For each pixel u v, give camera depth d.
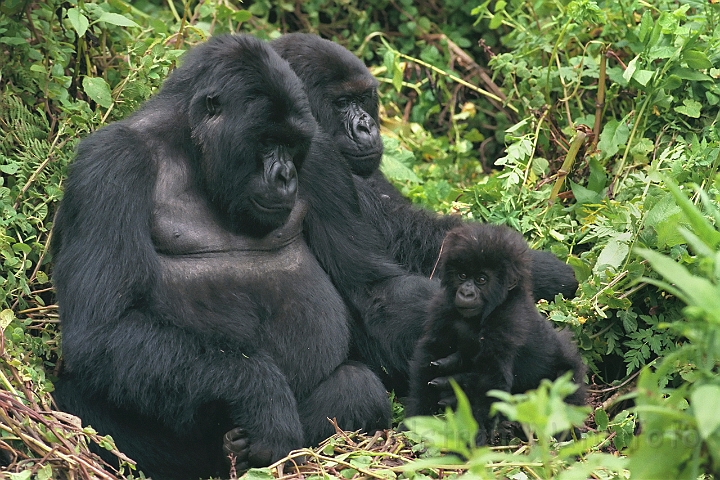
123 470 9.20
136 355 9.52
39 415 8.98
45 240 12.09
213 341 9.78
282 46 12.65
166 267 10.14
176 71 10.93
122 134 10.13
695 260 10.96
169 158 10.37
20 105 12.28
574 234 12.68
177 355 9.57
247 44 10.31
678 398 7.08
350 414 10.31
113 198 9.78
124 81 13.24
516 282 9.60
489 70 17.52
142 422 10.01
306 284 10.73
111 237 9.71
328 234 11.36
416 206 13.20
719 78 13.70
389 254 12.38
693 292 6.45
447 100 17.22
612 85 14.15
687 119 13.70
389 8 18.22
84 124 12.61
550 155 14.49
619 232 11.89
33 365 10.20
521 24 15.80
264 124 9.94
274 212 10.12
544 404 6.34
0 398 8.96
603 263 11.71
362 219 11.79
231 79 10.11
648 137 13.84
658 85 13.45
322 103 12.38
